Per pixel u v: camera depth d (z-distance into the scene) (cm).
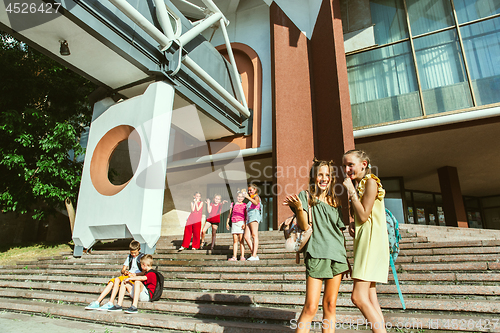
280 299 316
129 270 390
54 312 358
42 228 1194
